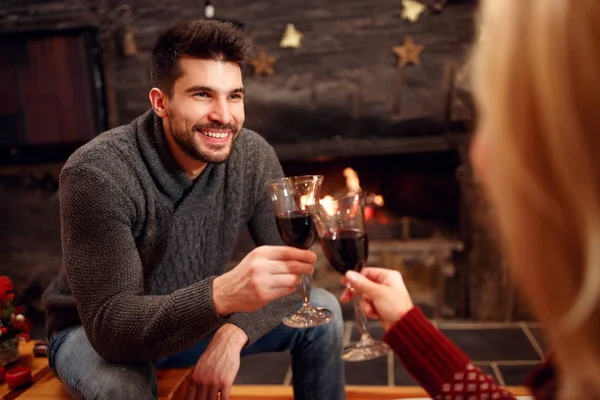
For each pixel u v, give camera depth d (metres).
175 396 1.28
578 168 0.36
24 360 1.50
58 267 2.80
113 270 1.13
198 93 1.22
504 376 2.07
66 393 1.28
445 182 2.83
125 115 2.69
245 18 2.58
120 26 2.62
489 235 2.53
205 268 1.42
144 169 1.25
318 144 2.59
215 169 1.35
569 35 0.37
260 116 2.60
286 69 2.58
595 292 0.36
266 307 1.33
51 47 2.64
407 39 2.49
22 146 2.72
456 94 2.47
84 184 1.15
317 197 1.07
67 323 1.38
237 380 2.15
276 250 1.01
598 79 0.36
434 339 0.77
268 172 1.51
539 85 0.37
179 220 1.32
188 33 1.20
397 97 2.53
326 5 2.53
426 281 2.62
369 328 2.55
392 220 2.77
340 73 2.56
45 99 2.68
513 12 0.40
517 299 2.54
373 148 2.57
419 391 1.84
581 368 0.39
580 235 0.37
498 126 0.40
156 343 1.08
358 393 1.85
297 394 1.45
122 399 1.11
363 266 0.98
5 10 2.62
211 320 1.05
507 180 0.40
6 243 2.81
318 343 1.40
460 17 2.45
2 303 1.46
